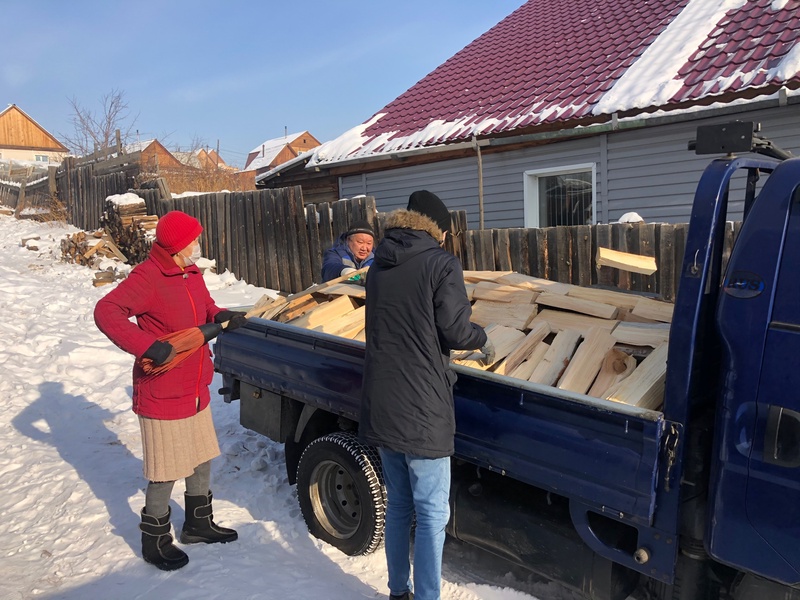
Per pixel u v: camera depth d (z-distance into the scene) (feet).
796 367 6.37
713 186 7.11
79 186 57.26
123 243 41.06
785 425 6.38
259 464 14.56
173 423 10.44
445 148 29.53
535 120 28.14
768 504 6.53
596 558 8.25
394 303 8.41
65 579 10.30
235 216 36.22
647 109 24.35
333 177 40.24
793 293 6.55
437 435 8.25
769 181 7.10
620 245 18.01
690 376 6.93
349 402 10.44
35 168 74.33
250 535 11.76
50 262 41.57
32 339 23.91
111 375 21.35
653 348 9.07
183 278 10.59
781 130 22.68
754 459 6.61
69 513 12.57
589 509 7.80
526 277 12.10
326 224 30.09
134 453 15.65
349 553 11.03
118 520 12.25
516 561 9.21
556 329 10.45
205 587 9.87
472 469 10.12
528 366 9.76
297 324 12.26
